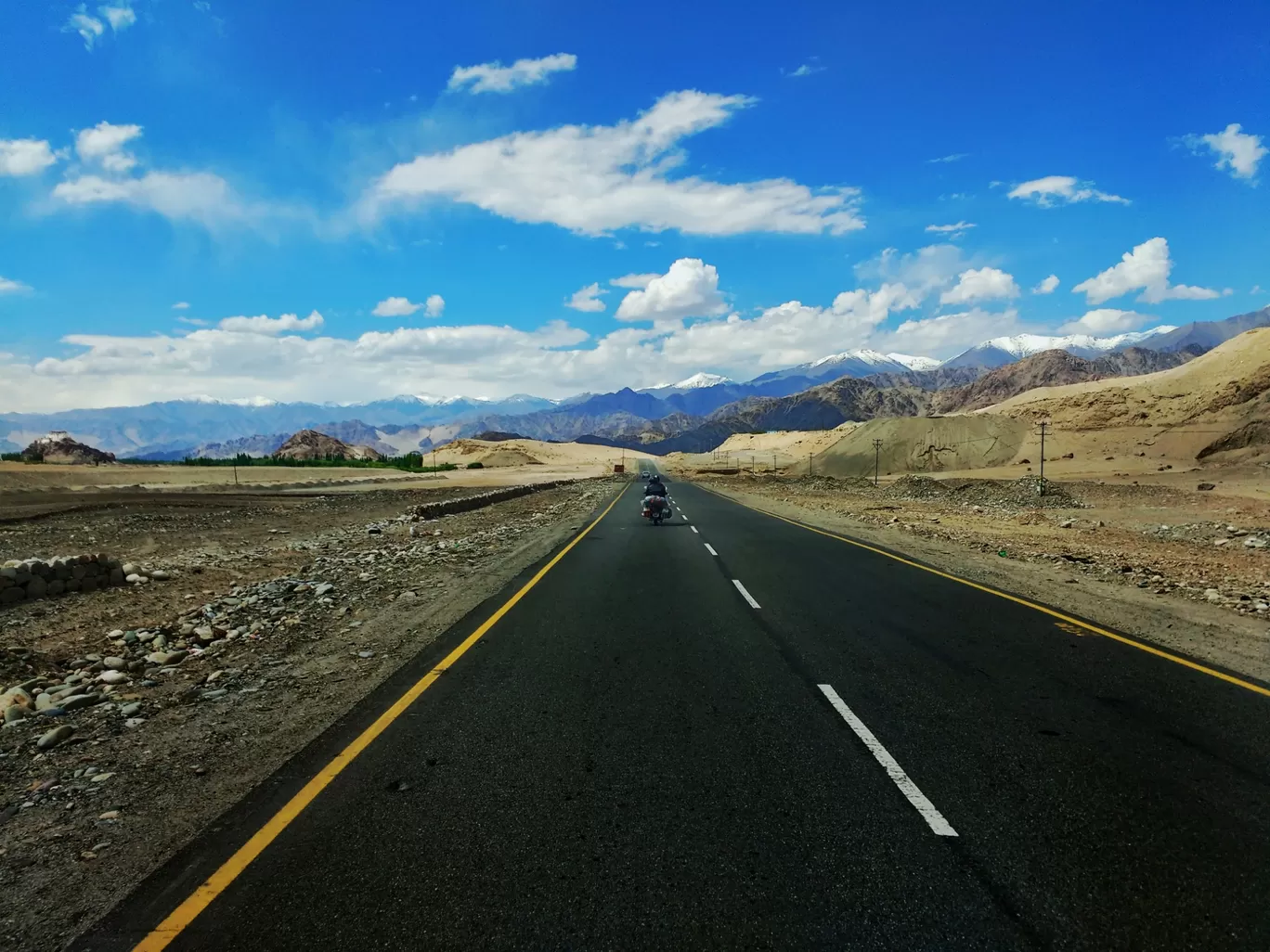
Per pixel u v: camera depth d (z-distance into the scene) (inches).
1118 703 238.2
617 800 167.5
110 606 463.8
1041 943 116.5
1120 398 4675.2
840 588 472.4
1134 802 167.0
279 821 158.7
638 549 701.9
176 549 831.7
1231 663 291.3
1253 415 3722.9
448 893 131.0
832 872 137.0
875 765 188.1
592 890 131.3
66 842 153.3
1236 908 125.9
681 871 137.4
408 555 670.5
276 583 506.3
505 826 155.3
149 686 278.8
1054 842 148.6
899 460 4424.2
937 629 350.9
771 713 229.0
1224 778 180.1
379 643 329.4
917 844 147.5
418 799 168.7
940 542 784.9
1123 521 1286.9
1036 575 533.6
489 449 7618.1
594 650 309.3
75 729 226.8
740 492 2246.6
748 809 162.9
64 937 120.8
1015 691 251.8
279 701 249.3
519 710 231.9
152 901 130.4
